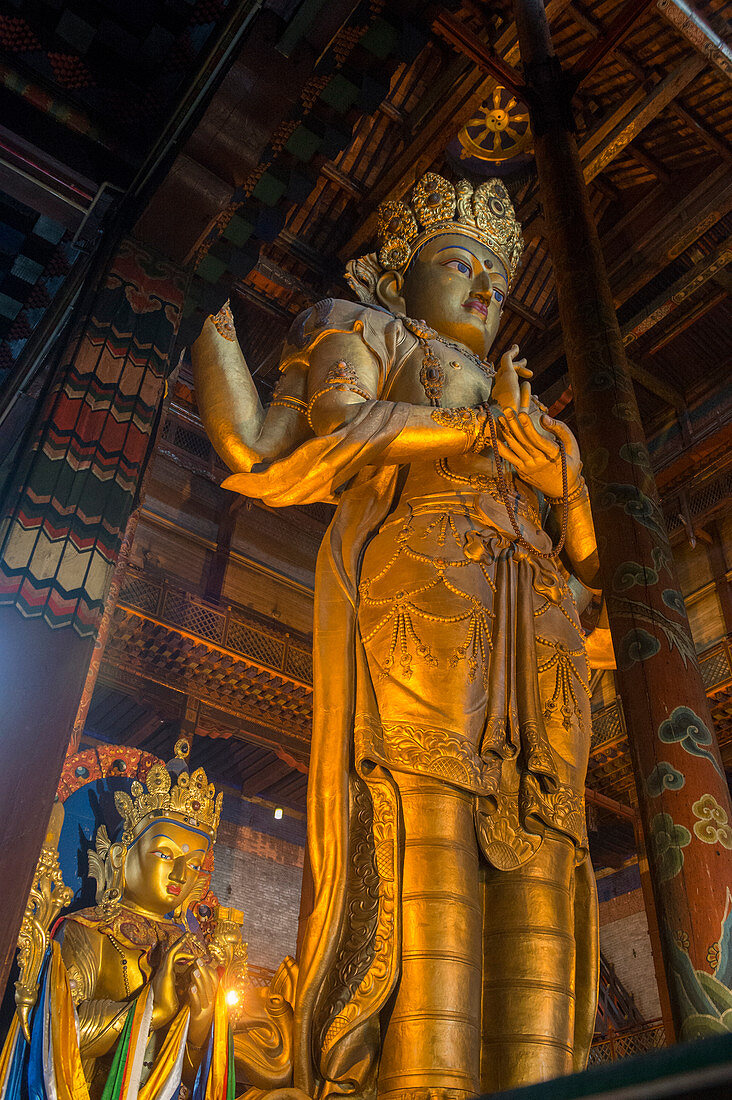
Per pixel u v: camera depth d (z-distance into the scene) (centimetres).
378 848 401
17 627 367
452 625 438
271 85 469
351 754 423
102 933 381
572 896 429
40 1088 316
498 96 1189
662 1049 47
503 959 402
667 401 1577
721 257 1345
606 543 415
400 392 513
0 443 593
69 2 480
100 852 417
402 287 586
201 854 429
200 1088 359
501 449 478
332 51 473
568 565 525
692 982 290
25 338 571
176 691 1453
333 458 439
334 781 415
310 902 407
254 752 1622
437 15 476
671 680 362
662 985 382
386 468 499
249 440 475
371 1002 373
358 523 488
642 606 385
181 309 492
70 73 493
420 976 378
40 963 342
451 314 559
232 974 399
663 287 1459
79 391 442
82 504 411
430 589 446
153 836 418
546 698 454
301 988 384
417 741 417
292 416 494
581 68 670
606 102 1291
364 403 464
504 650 444
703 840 319
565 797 432
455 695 425
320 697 439
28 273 553
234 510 1678
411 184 1309
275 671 1462
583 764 452
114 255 487
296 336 527
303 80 473
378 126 1284
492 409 473
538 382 1520
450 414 466
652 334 1516
